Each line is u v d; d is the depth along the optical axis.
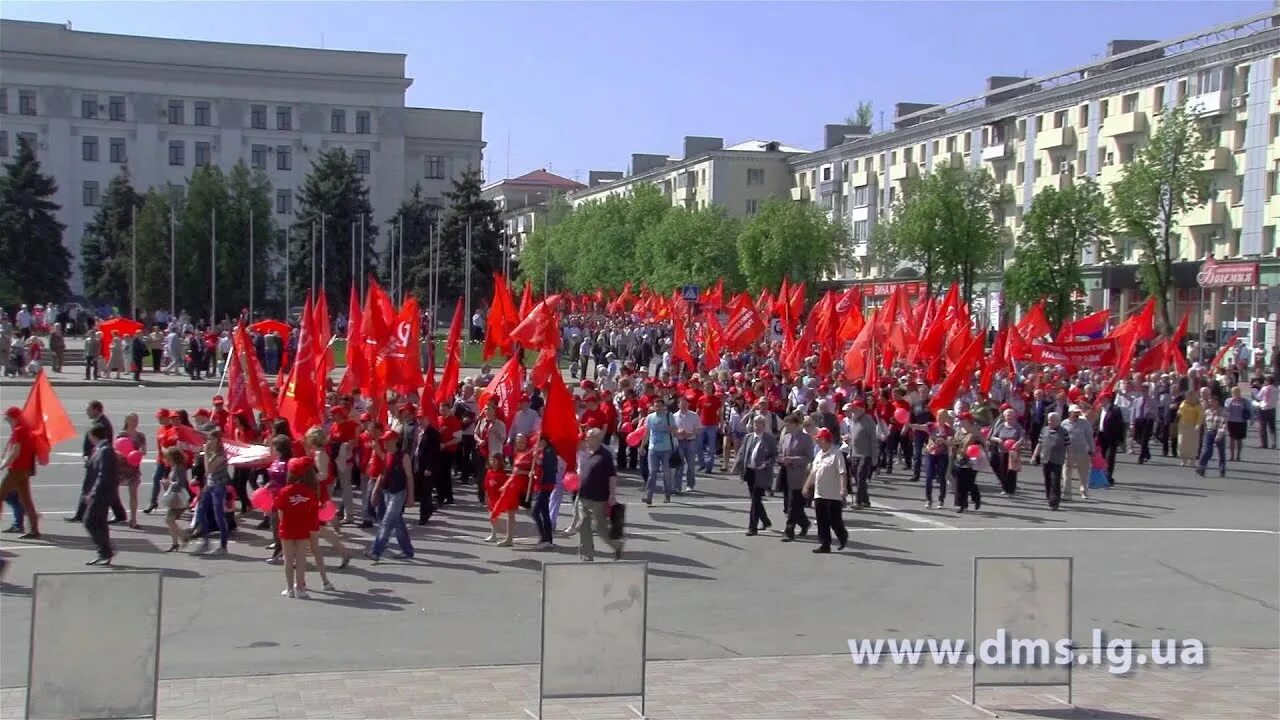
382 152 101.62
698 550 16.91
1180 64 58.47
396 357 22.00
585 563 8.63
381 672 10.38
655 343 56.34
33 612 7.70
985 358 30.03
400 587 14.05
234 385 19.55
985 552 17.06
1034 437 28.45
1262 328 52.59
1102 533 18.95
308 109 99.62
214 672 10.35
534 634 11.93
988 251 59.81
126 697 7.84
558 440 16.77
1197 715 9.43
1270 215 53.53
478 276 75.25
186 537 16.14
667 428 21.25
